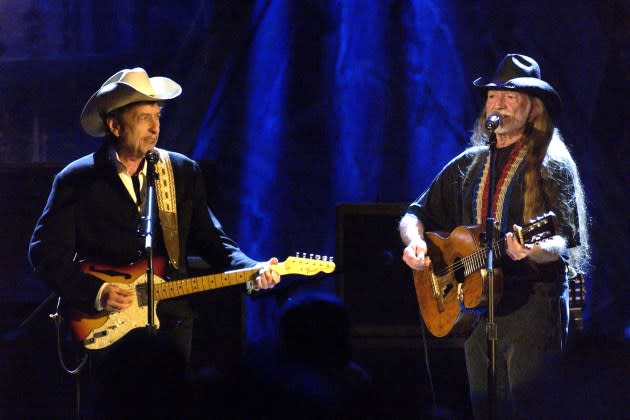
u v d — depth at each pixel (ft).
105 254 46.75
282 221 96.27
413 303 60.13
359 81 95.40
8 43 97.45
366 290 60.39
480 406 46.09
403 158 95.61
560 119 88.94
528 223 41.04
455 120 94.22
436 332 48.49
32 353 61.26
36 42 97.50
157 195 47.50
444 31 93.35
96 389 29.37
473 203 46.50
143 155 47.55
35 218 65.77
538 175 44.57
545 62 90.07
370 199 95.71
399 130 95.50
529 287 43.86
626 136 88.17
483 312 45.34
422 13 93.61
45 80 97.86
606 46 88.02
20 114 98.12
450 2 92.73
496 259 43.88
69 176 46.93
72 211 46.50
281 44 94.84
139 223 47.01
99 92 47.19
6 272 66.03
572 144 88.58
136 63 97.09
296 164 96.58
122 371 27.99
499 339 44.47
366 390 30.09
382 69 95.14
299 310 29.60
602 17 87.76
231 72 94.02
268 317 84.43
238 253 49.19
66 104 97.96
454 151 94.48
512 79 45.78
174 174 48.37
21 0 96.73
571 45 89.20
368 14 94.48
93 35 97.19
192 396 28.66
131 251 46.83
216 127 95.50
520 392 44.16
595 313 82.84
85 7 96.84
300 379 29.71
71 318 46.68
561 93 89.30
